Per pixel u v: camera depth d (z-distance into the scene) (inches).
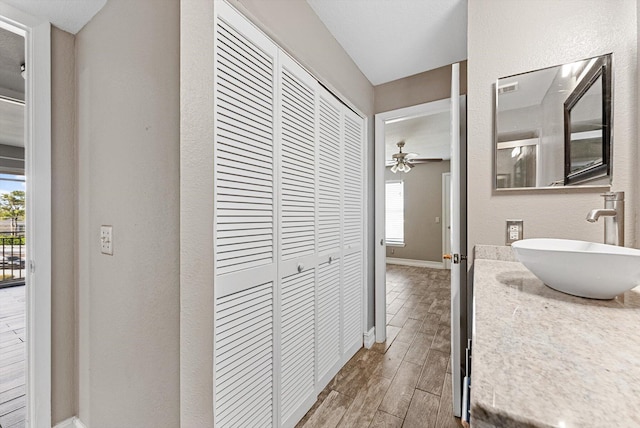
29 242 50.1
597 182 47.6
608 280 26.3
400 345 94.3
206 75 37.1
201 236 35.9
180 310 33.1
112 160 44.4
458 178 61.5
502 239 54.4
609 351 18.5
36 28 49.1
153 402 37.0
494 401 13.6
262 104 50.3
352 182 86.9
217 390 40.9
